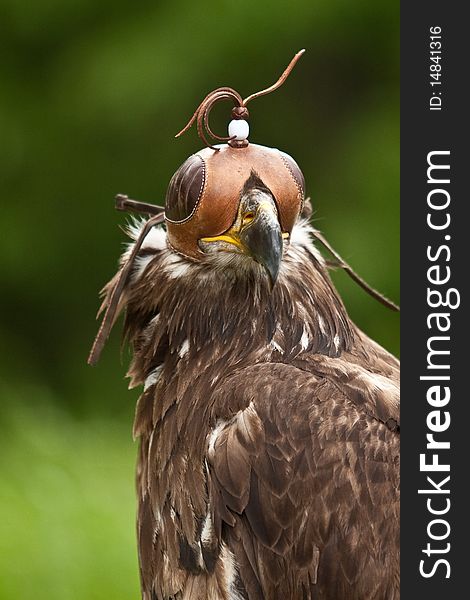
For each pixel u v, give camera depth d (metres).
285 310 7.36
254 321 7.34
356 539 6.93
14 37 24.30
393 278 21.84
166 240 7.45
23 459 13.96
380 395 7.14
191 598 7.24
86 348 24.36
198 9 23.14
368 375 7.26
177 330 7.44
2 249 24.39
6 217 24.42
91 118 23.66
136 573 11.48
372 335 21.28
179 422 7.31
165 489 7.35
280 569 6.99
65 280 24.47
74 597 11.23
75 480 13.41
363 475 6.95
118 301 7.42
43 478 13.26
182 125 23.33
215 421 7.14
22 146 24.33
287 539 6.96
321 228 22.72
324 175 23.80
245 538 7.04
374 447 6.99
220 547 7.10
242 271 7.25
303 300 7.38
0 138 24.34
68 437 15.30
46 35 24.27
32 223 24.42
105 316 7.34
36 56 24.39
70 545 11.71
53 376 24.27
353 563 6.93
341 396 7.09
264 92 6.99
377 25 23.75
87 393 22.20
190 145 23.50
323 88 24.06
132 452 15.09
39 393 20.48
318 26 23.58
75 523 12.13
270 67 23.34
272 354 7.32
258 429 6.98
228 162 6.93
